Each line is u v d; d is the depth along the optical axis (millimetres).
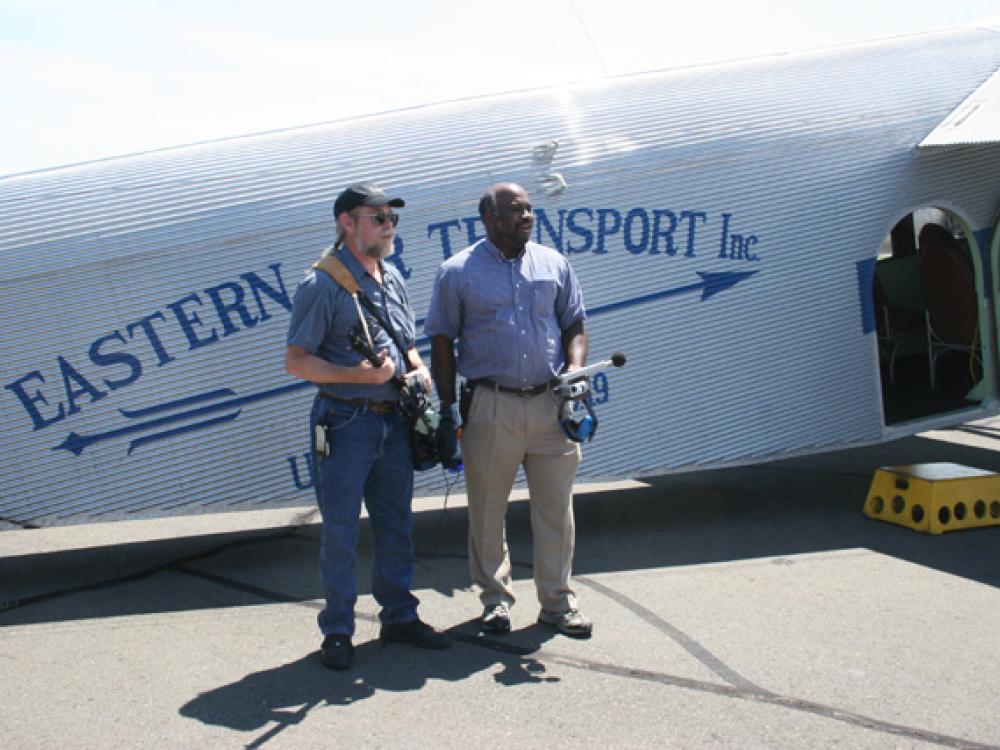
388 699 3746
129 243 5293
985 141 5754
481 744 3385
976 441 8508
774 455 6133
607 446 5840
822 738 3398
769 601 4719
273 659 4176
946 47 6918
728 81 6391
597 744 3375
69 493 5289
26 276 5188
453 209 5617
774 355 6113
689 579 5074
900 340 8250
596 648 4195
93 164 5609
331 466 3908
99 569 5629
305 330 3830
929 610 4559
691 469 5973
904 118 6367
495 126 5875
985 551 5410
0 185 5461
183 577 5414
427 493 5680
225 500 5438
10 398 5199
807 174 6141
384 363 3844
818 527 5953
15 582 5422
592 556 5512
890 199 6301
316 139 5777
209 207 5418
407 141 5773
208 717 3637
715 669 3963
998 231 6539
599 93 6191
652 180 5863
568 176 5746
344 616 4023
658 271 5891
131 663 4184
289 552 5879
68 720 3652
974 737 3393
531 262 4172
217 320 5375
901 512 5938
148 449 5344
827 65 6617
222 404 5398
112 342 5277
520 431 4137
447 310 4191
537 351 4102
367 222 3850
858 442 6316
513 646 4223
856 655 4074
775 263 6102
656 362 5898
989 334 6680
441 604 4797
